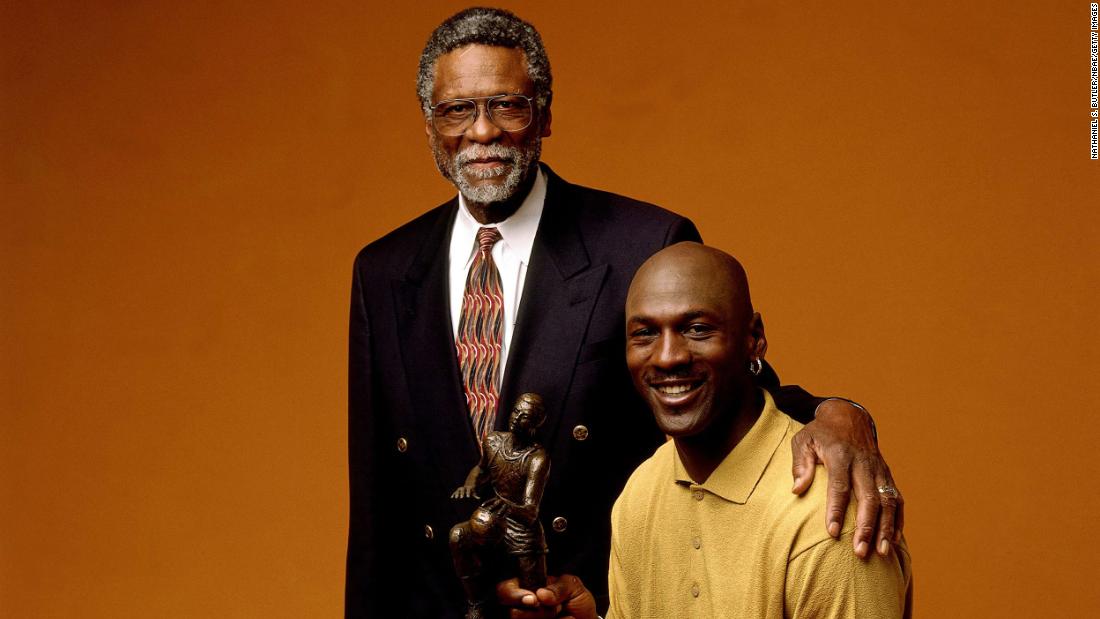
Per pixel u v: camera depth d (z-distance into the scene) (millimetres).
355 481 4141
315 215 7133
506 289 4000
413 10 7008
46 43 7402
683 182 6617
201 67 7250
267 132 7188
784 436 2932
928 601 6285
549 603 3486
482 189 3811
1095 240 6148
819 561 2725
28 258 7422
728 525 2904
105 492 7336
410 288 4070
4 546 7457
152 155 7312
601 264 3953
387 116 7039
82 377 7375
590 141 6719
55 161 7398
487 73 3768
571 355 3900
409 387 4027
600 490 3938
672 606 3027
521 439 3516
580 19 6727
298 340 7145
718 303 2801
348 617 4137
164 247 7301
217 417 7238
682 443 2961
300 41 7133
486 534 3463
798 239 6484
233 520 7195
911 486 6320
